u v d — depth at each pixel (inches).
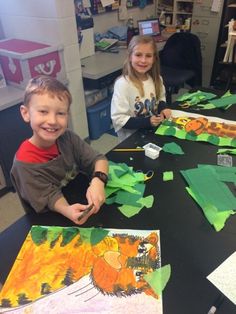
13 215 74.7
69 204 34.0
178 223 30.6
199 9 123.3
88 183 37.7
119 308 23.0
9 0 84.3
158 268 25.9
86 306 23.3
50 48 78.0
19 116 73.5
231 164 40.0
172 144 44.9
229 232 29.3
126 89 56.8
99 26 113.8
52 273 25.9
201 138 46.2
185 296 23.5
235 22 109.3
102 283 24.9
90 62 98.3
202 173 37.9
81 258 27.2
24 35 88.7
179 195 34.7
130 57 56.9
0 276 25.8
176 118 52.6
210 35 125.4
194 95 62.1
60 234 29.9
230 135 46.7
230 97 60.2
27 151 34.8
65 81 85.3
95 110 101.3
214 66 130.3
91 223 31.1
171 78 106.0
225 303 22.9
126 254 27.4
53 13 77.6
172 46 114.6
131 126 52.7
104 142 105.7
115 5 114.9
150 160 41.7
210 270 25.5
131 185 36.3
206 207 32.3
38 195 33.5
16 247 28.6
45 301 23.7
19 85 78.5
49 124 32.7
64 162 37.6
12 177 35.6
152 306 22.9
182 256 26.9
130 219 31.4
